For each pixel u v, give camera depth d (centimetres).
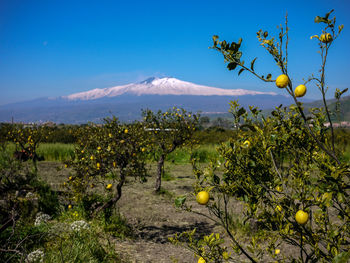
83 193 584
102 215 548
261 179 196
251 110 216
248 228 493
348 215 170
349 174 140
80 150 573
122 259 400
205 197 175
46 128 1152
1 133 1034
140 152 563
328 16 150
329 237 171
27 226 444
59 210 582
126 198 802
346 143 990
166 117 913
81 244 390
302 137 203
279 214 183
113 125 553
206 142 2036
